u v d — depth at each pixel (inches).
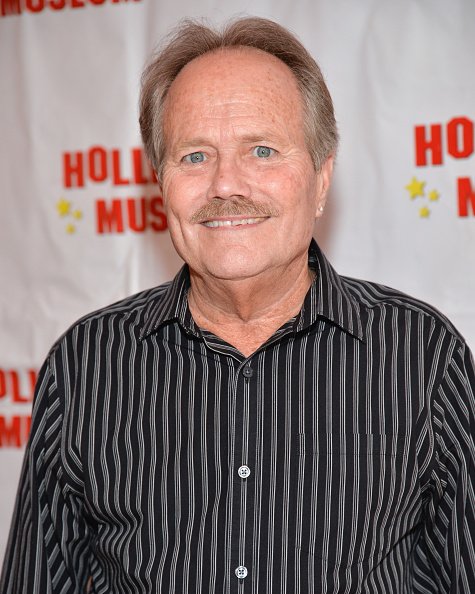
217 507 51.6
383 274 75.5
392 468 51.9
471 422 53.1
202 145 51.9
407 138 74.4
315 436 52.4
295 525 51.1
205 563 50.9
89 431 55.3
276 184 51.5
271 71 53.0
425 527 55.6
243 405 53.1
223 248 51.7
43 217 83.4
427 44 73.4
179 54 55.6
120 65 80.9
